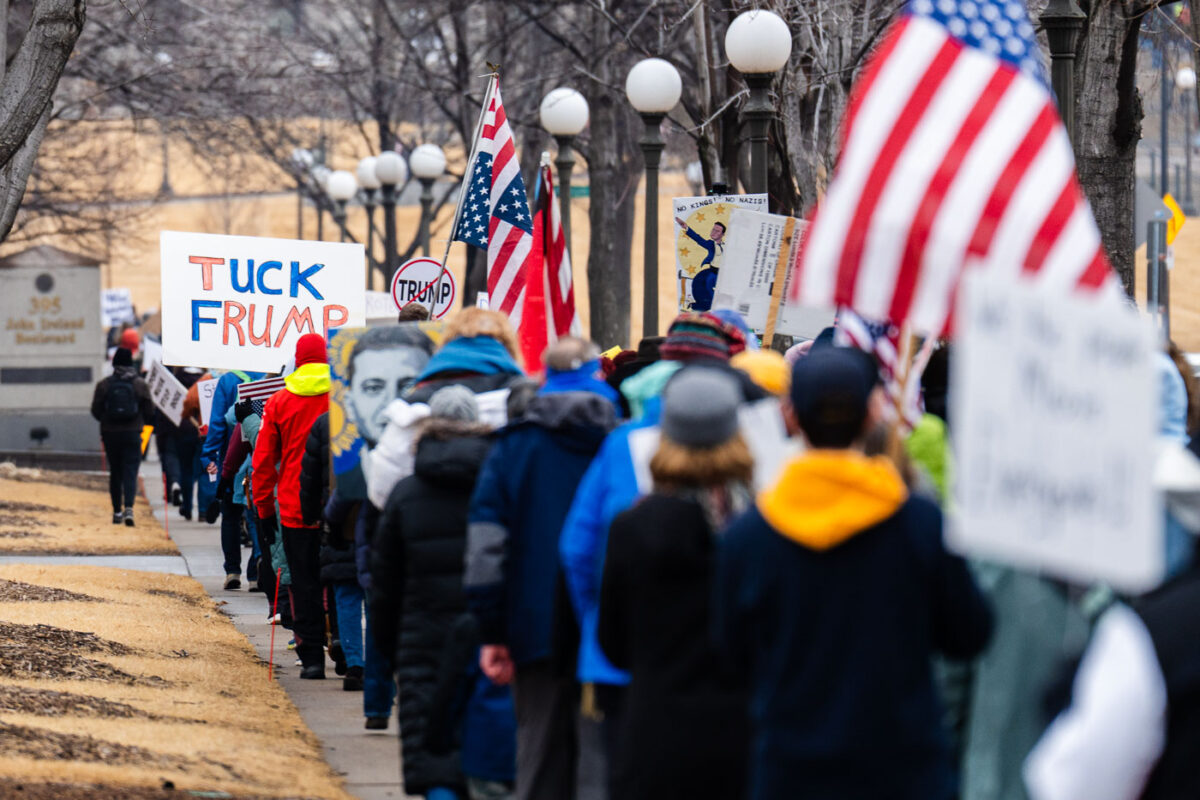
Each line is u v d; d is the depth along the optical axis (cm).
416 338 2597
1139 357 992
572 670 1727
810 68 5869
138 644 3306
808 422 1195
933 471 1659
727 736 1391
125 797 1933
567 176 5878
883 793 1149
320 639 3200
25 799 1845
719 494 1421
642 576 1412
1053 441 971
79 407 9188
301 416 3144
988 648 1291
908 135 1379
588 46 8794
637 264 18500
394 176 8619
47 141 10044
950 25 1405
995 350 955
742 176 6362
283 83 10144
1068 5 2823
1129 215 3891
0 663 2777
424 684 1941
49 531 5794
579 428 1781
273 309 3650
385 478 2183
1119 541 987
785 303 3005
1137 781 956
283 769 2297
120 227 11075
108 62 8881
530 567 1773
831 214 1361
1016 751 1355
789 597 1171
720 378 1438
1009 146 1391
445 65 10431
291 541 3175
